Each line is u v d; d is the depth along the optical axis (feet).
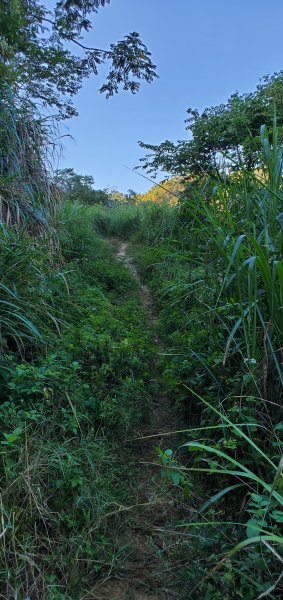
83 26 32.37
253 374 6.57
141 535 6.56
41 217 13.94
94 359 10.13
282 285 6.01
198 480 7.18
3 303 9.00
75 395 8.34
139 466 8.33
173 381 9.47
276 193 7.17
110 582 5.72
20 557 5.16
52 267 13.92
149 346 13.10
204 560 5.50
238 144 23.11
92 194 62.54
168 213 26.78
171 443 9.02
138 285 23.17
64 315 11.59
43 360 8.77
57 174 16.10
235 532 5.60
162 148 26.13
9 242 10.18
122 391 9.56
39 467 6.36
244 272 7.41
